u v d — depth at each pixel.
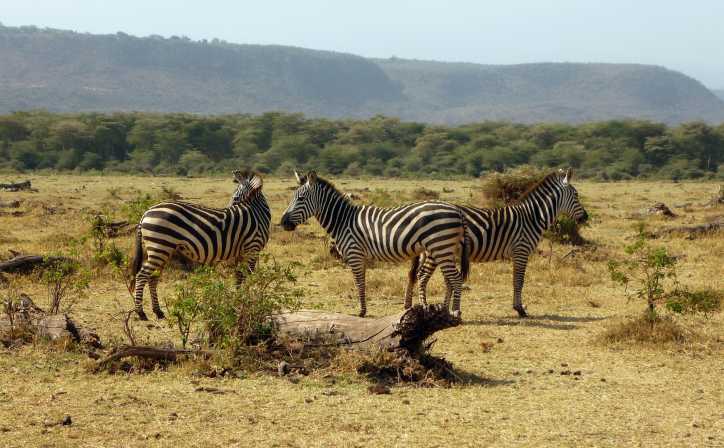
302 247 20.61
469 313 13.29
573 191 13.98
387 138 120.88
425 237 12.12
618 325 11.66
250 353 9.45
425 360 9.38
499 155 99.56
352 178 83.12
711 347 10.90
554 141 118.81
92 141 101.12
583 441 7.32
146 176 79.25
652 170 99.94
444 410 8.11
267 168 93.44
